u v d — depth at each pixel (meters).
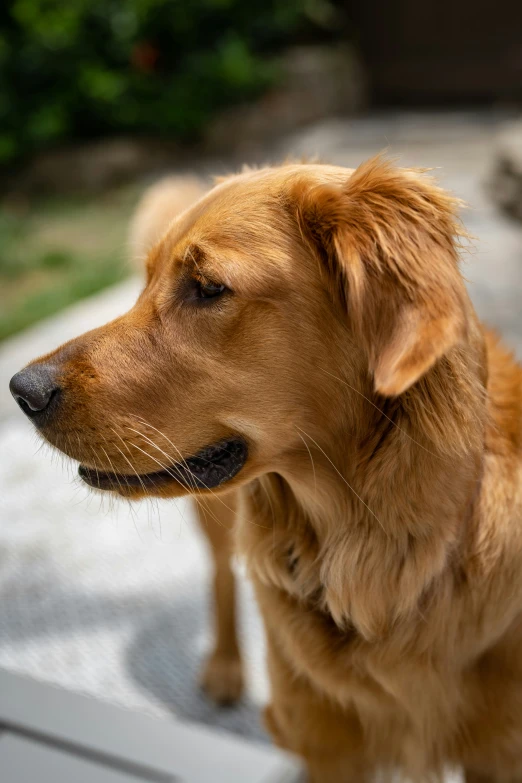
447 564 1.72
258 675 2.87
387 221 1.58
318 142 9.85
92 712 1.24
